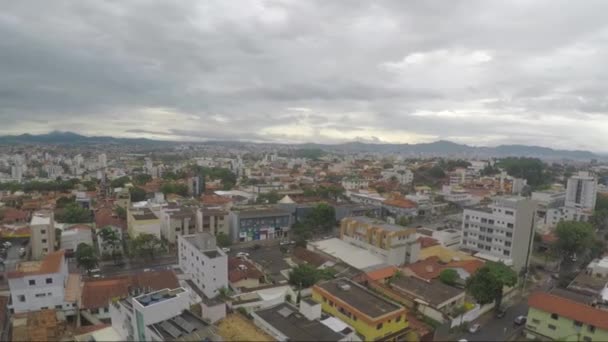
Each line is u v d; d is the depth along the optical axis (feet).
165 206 385.09
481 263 255.70
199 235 232.73
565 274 268.82
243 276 222.69
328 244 298.56
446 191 572.51
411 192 619.26
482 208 313.53
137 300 143.02
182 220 335.88
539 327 179.83
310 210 406.21
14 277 183.01
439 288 209.77
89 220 375.86
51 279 189.16
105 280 205.87
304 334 134.21
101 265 274.77
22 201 444.14
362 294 175.32
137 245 281.74
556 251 297.53
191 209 371.15
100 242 295.07
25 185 563.07
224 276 207.10
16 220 355.15
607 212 428.15
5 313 181.27
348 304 163.43
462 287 226.79
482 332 184.03
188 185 579.48
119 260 284.82
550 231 364.17
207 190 586.45
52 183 563.07
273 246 337.72
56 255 212.02
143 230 314.55
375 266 253.85
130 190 485.97
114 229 312.29
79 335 146.00
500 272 217.77
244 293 203.21
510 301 224.74
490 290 198.29
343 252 279.28
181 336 129.49
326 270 237.66
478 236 302.45
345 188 620.08
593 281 237.04
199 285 217.36
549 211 420.77
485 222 296.92
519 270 275.18
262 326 145.28
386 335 154.61
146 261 285.43
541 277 271.69
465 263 255.29
